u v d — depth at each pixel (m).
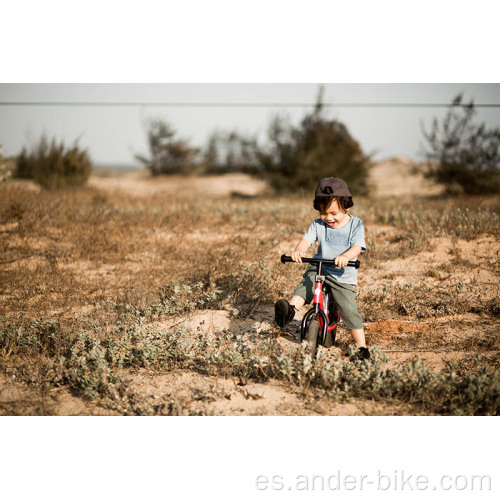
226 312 5.61
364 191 17.52
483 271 6.72
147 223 9.76
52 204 10.88
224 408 3.85
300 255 4.15
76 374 4.11
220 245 8.19
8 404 3.89
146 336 4.70
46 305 5.82
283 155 18.22
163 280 6.54
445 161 16.28
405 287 5.99
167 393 4.07
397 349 4.74
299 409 3.84
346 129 18.09
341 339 4.95
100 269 7.21
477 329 5.12
